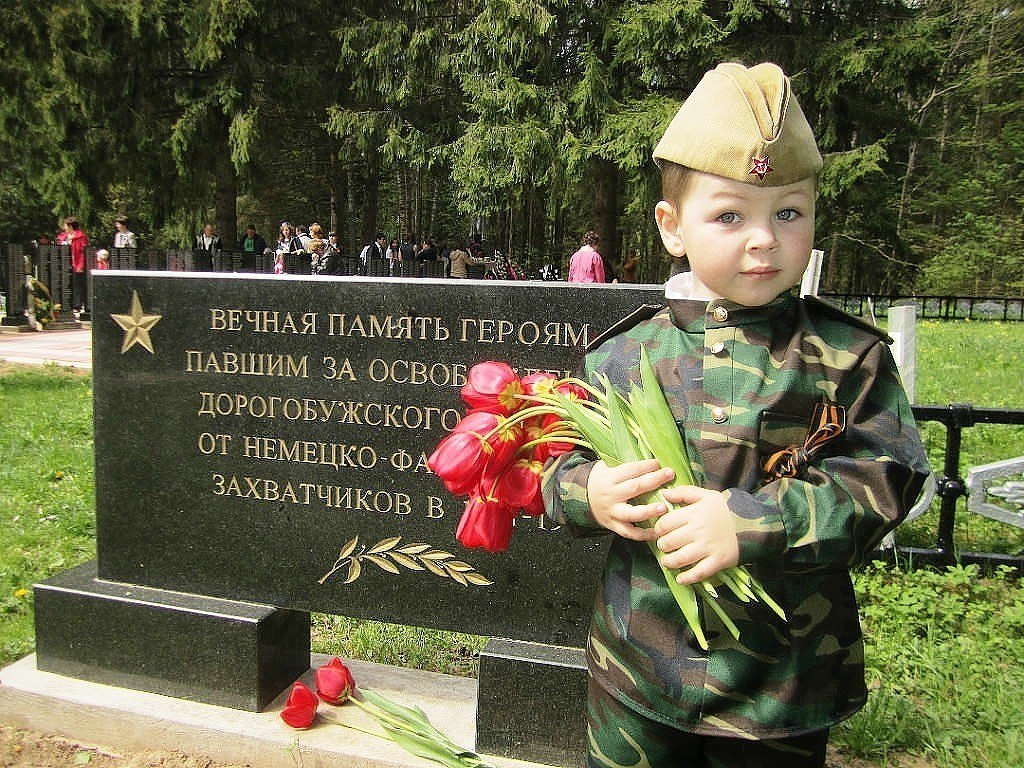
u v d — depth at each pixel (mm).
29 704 3037
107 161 21453
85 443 6953
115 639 3049
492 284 2699
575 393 1956
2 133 21188
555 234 38625
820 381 1569
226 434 3031
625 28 18109
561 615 2738
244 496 3031
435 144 22344
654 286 2598
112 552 3186
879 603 3887
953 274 28859
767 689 1589
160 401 3092
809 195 1570
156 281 3051
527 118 18938
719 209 1539
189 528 3096
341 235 34250
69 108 20703
